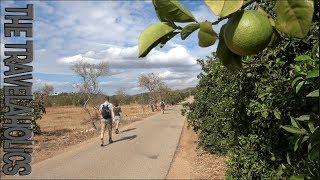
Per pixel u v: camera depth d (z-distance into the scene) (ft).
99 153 39.63
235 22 3.98
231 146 18.69
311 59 8.15
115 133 58.49
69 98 170.40
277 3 3.94
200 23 4.04
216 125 29.68
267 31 3.95
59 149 43.57
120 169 31.58
